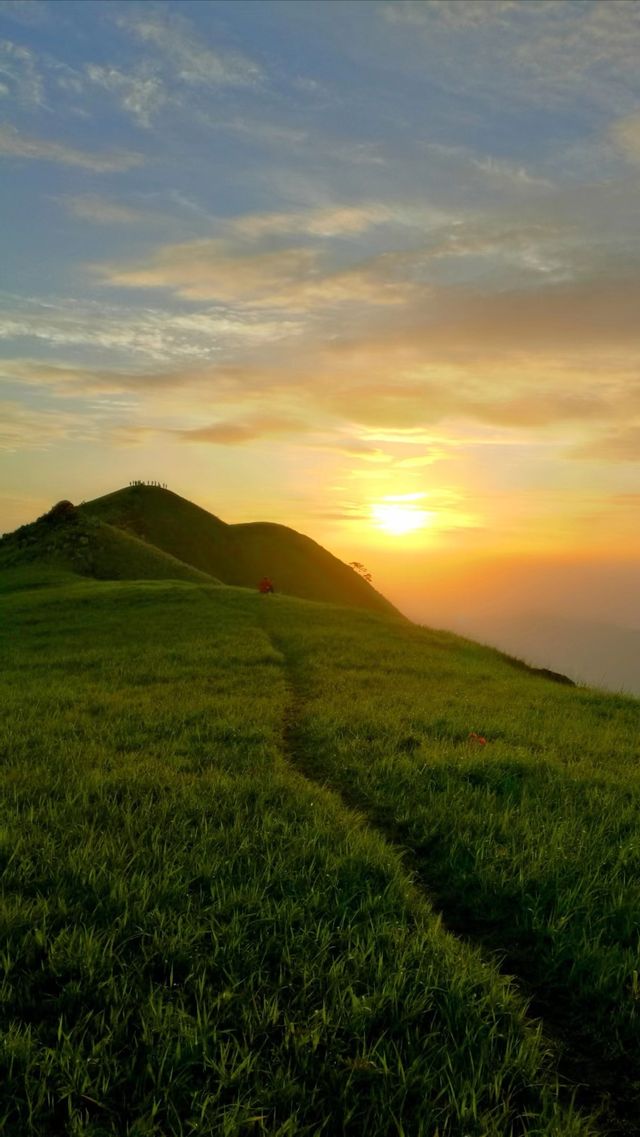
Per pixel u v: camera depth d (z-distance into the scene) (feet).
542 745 38.68
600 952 15.94
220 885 18.24
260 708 46.26
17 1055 11.80
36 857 19.77
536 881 19.58
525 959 16.71
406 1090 11.63
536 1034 13.52
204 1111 10.84
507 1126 11.20
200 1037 12.35
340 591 378.12
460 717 45.14
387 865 20.31
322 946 15.51
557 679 83.71
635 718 52.75
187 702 47.34
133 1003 13.51
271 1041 12.81
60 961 14.48
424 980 14.52
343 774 31.83
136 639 86.89
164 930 15.92
